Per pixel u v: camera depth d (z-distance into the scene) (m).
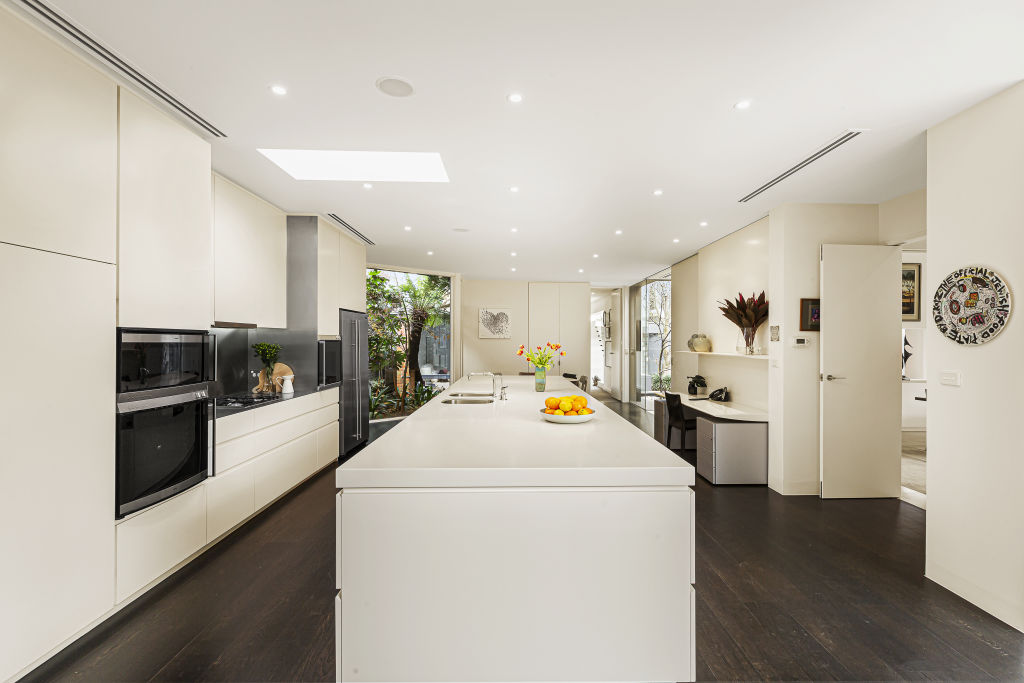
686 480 1.61
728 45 1.91
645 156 3.07
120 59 2.04
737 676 1.87
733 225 4.91
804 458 4.19
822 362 4.04
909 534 3.32
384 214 4.54
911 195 3.82
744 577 2.70
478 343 9.49
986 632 2.17
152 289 2.41
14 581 1.77
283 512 3.71
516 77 2.16
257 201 3.96
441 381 8.45
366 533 1.57
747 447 4.50
